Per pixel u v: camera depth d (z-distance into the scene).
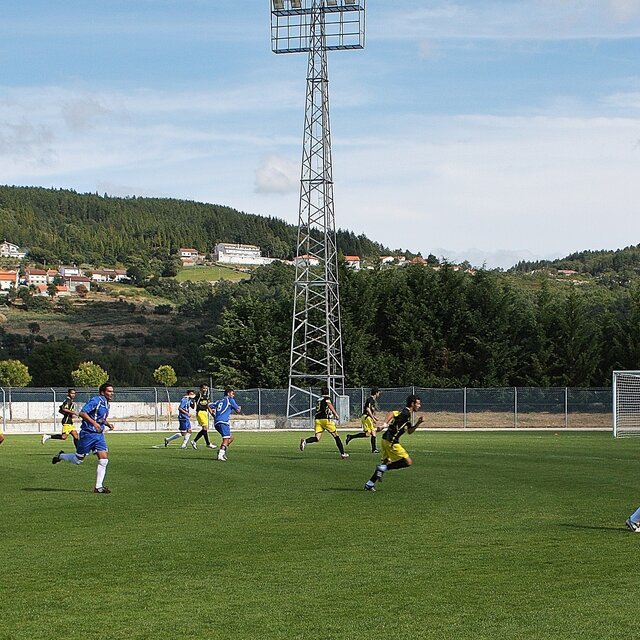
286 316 90.44
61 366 113.25
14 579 12.72
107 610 11.02
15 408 68.31
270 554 14.46
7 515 18.94
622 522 17.70
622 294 134.00
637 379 63.09
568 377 88.06
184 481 25.88
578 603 11.27
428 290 92.62
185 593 11.87
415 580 12.56
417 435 54.78
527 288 157.50
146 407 71.31
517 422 67.19
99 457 23.20
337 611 10.93
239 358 87.88
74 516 18.77
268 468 30.09
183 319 168.12
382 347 92.81
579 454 36.84
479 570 13.22
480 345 88.94
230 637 9.85
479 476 27.12
